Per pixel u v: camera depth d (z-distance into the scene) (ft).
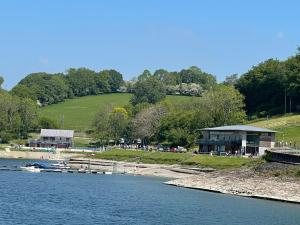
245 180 471.62
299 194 420.77
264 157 515.91
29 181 539.29
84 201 393.91
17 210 340.18
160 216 333.01
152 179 599.16
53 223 300.81
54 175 631.15
